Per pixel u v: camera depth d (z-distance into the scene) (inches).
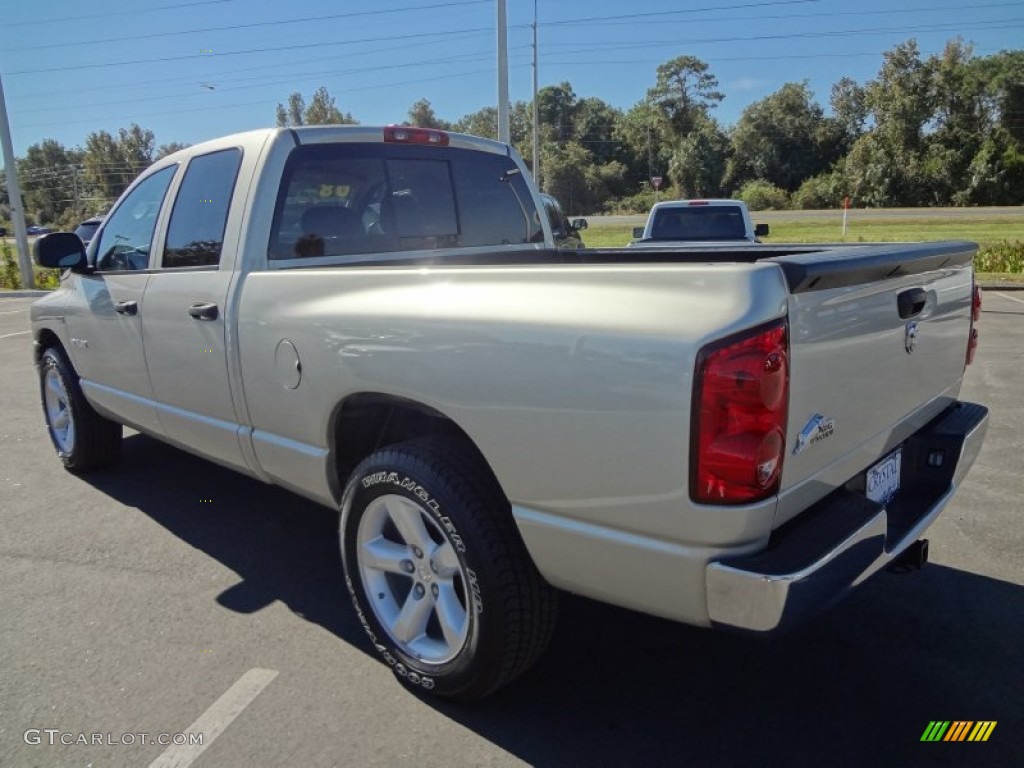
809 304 78.7
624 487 80.1
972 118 2797.7
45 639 122.9
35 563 149.7
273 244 131.3
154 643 121.6
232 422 132.6
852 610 127.5
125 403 163.6
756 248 142.5
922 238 1205.1
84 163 3651.6
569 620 127.0
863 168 2721.5
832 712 102.7
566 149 3383.4
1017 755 94.2
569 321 82.9
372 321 101.9
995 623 123.2
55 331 187.2
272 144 132.2
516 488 89.3
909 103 2667.3
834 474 88.4
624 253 159.2
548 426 84.6
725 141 3368.6
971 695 105.8
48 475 201.5
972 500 171.9
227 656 117.8
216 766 94.0
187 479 196.9
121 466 207.3
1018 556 145.3
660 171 3631.9
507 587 94.0
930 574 138.9
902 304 96.4
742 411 73.4
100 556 152.6
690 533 77.2
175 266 145.9
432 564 102.5
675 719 101.8
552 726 100.7
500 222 174.9
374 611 109.6
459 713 103.6
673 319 76.3
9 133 818.8
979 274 656.4
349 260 142.3
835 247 131.4
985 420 119.6
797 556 78.1
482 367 89.9
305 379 113.2
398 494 101.7
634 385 77.5
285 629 125.6
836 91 3297.2
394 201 151.6
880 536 87.9
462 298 94.0
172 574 145.1
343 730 100.3
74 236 171.8
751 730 99.3
